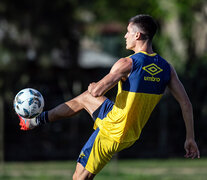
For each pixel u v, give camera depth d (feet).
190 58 242.78
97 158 64.34
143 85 60.85
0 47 229.66
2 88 220.23
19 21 230.07
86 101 66.28
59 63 245.86
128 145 63.98
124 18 253.85
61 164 184.55
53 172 159.22
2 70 224.94
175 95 64.44
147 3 234.79
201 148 216.13
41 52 231.71
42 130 218.18
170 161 193.26
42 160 200.03
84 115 224.12
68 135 219.61
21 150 210.59
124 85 61.21
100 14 253.85
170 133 217.77
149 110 63.16
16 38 232.32
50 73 236.02
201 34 244.01
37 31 230.27
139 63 60.59
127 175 151.23
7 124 212.84
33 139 215.92
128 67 60.03
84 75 247.50
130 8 247.91
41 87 231.30
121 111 61.98
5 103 213.87
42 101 65.92
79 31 249.34
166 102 212.43
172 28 248.73
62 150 215.51
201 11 236.43
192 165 179.32
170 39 232.73
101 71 246.27
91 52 299.58
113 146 63.41
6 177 145.89
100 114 64.54
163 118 210.38
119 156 207.62
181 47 244.83
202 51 244.42
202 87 220.23
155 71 61.52
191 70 224.94
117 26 350.02
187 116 64.34
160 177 147.64
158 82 61.98
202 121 218.59
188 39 244.83
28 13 230.68
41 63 231.30
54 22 234.58
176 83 63.67
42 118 67.05
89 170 64.85
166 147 208.74
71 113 66.69
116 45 345.72
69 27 242.37
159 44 229.86
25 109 64.75
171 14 224.74
